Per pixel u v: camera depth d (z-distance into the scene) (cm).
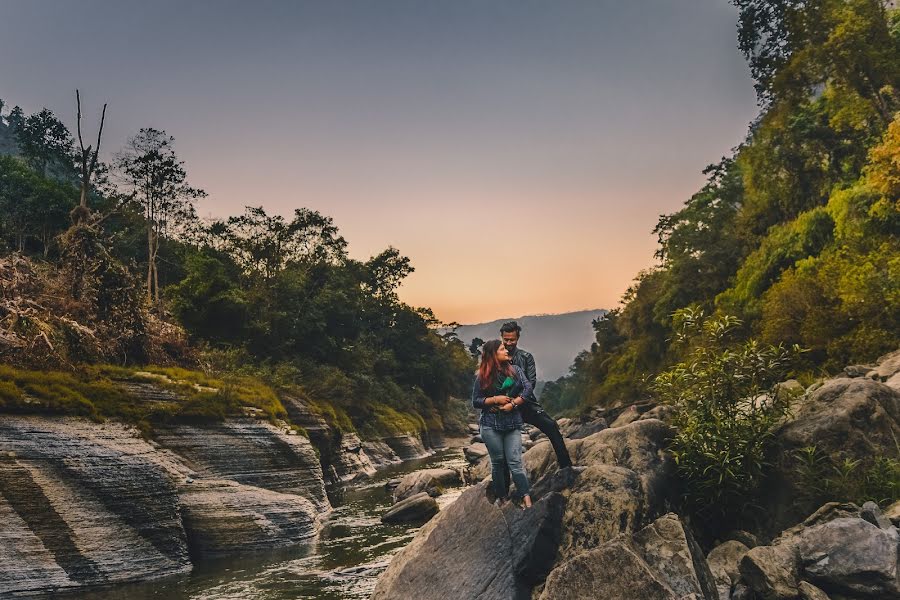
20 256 2228
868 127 3128
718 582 667
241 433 1906
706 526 804
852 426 786
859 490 739
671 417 901
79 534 1255
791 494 777
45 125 6669
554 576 598
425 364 7938
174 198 4256
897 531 615
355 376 5222
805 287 2162
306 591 1095
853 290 1859
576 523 659
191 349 2652
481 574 652
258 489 1636
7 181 4856
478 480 2355
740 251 4116
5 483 1217
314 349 5162
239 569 1310
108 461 1364
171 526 1379
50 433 1330
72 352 1791
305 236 5731
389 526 1719
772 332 2162
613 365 5981
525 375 709
